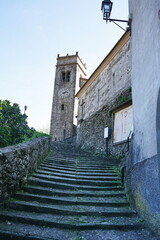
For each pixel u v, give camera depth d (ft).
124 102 29.27
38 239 9.42
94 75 47.75
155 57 11.03
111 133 33.73
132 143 15.66
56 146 38.83
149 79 12.07
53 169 20.40
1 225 10.36
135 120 15.47
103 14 18.28
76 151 37.29
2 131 17.95
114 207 13.93
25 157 15.87
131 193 14.53
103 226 11.10
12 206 12.36
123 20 18.65
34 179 16.51
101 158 28.99
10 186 13.23
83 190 16.49
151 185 10.79
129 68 32.04
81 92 58.08
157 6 10.95
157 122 10.41
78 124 55.31
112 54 38.88
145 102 12.73
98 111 42.34
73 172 20.31
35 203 13.21
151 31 11.98
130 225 11.18
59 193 15.07
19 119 22.86
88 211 12.66
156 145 10.25
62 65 88.99
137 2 16.07
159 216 9.70
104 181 17.98
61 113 81.46
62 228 10.82
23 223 10.96
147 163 11.55
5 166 12.55
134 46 17.01
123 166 18.08
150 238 9.90
